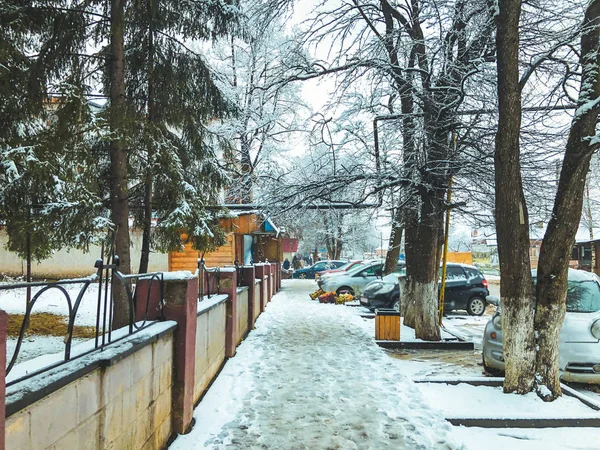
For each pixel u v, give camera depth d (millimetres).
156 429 3611
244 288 9125
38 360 2367
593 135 5137
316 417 4699
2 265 16750
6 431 1721
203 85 8797
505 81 5328
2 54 5695
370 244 43531
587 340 5988
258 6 10234
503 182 5355
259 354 7664
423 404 5078
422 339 8938
